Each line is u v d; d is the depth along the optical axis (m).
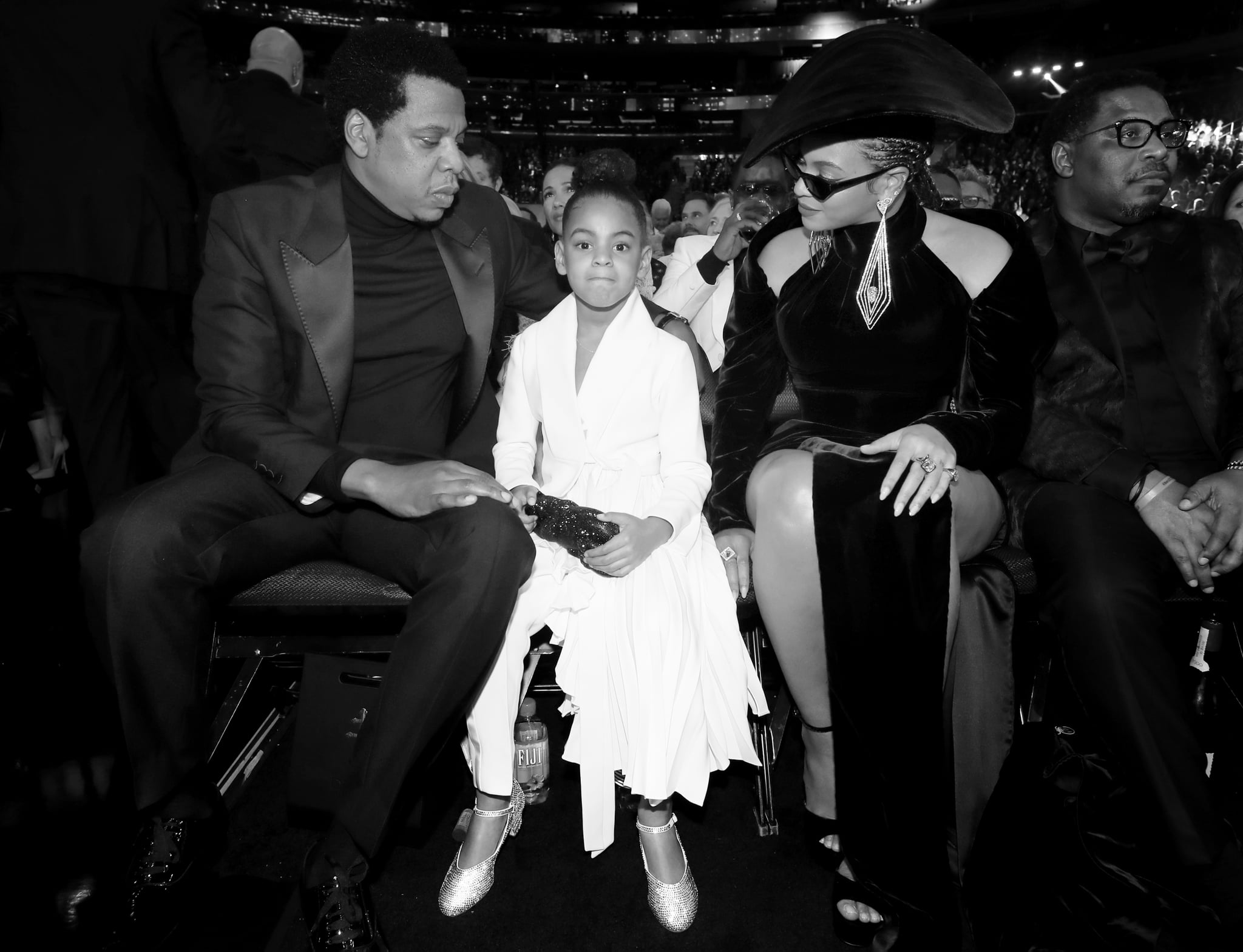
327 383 1.95
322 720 1.94
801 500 1.72
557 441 1.99
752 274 2.02
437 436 2.13
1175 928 1.69
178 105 2.79
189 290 2.98
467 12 21.61
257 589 1.91
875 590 1.65
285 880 1.86
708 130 23.50
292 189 1.95
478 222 2.12
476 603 1.59
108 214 2.71
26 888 1.80
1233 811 2.05
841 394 1.90
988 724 1.81
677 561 1.83
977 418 1.76
